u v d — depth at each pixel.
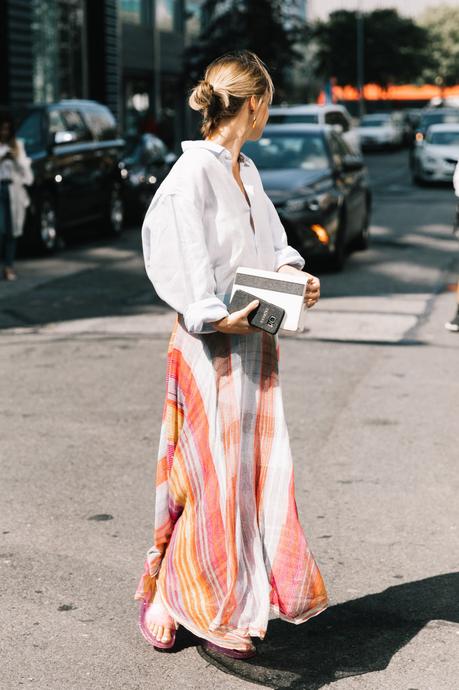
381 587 4.23
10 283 12.59
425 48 77.12
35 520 4.96
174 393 3.47
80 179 16.28
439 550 4.61
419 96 104.50
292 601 3.41
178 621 3.44
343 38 73.00
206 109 3.35
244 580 3.40
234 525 3.35
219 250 3.35
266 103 3.38
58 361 8.41
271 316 3.20
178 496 3.48
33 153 15.18
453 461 5.86
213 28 35.94
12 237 12.80
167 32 43.88
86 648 3.70
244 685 3.44
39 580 4.28
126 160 19.77
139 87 41.50
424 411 6.87
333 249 12.89
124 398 7.23
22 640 3.76
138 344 9.05
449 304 10.91
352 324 9.81
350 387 7.50
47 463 5.83
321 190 12.90
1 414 6.84
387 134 51.22
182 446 3.44
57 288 12.21
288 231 12.66
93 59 31.12
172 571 3.46
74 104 16.97
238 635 3.38
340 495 5.31
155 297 11.52
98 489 5.40
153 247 3.30
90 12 30.86
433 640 3.77
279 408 3.46
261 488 3.44
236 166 3.40
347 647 3.71
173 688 3.42
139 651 3.68
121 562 4.47
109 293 11.80
